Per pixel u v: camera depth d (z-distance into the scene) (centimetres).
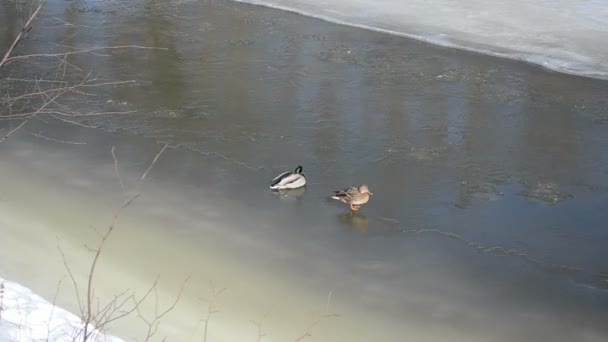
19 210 1123
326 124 1434
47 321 827
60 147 1320
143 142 1348
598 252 1056
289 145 1351
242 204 1154
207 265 1003
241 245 1049
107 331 848
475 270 1005
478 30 1936
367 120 1451
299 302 935
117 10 2094
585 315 922
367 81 1639
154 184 1206
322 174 1252
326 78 1653
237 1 2191
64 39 1869
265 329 883
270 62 1741
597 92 1593
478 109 1508
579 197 1200
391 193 1197
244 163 1282
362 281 978
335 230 1089
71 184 1199
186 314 902
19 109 1470
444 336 880
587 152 1345
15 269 970
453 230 1099
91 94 1550
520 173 1269
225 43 1862
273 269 999
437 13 2059
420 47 1831
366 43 1859
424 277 988
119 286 948
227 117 1458
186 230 1082
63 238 1052
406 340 873
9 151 1302
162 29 1955
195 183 1212
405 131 1408
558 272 1007
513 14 2038
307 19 2038
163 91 1574
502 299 948
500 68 1711
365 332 884
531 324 905
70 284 942
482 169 1277
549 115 1490
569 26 1948
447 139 1379
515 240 1081
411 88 1606
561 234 1098
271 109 1496
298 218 1118
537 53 1794
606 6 2083
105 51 1791
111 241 1049
